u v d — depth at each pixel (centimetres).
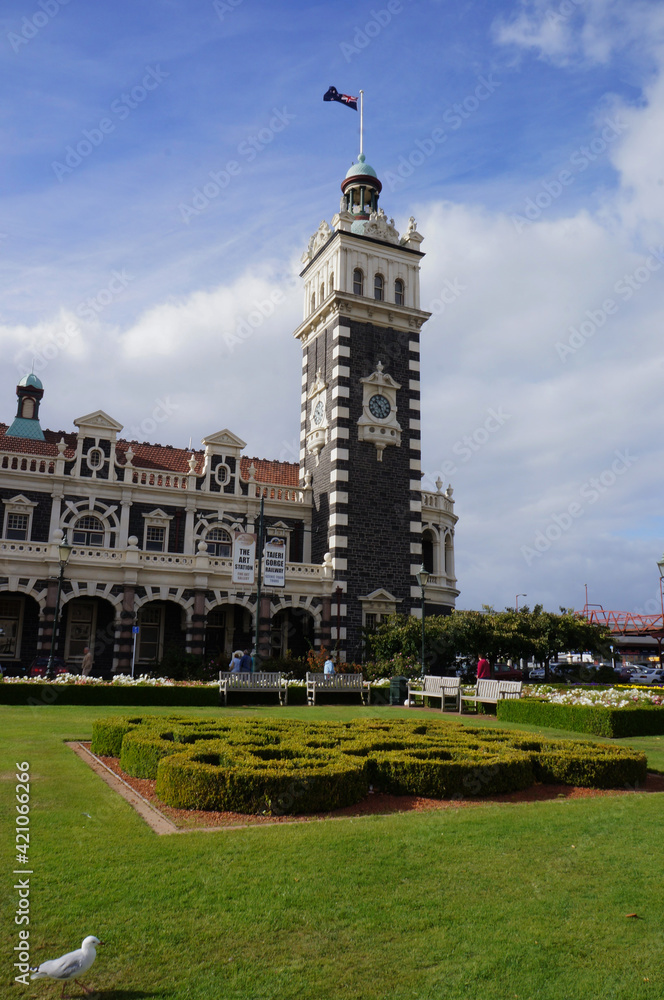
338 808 1184
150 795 1242
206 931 704
